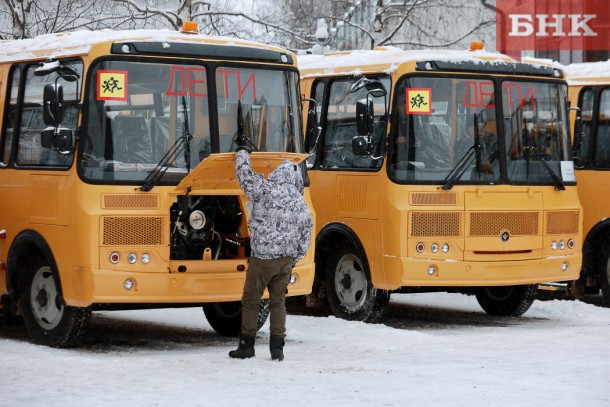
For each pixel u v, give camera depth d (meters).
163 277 13.16
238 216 13.66
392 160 15.92
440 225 15.88
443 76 16.22
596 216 18.97
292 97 14.28
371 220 16.14
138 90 13.36
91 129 13.18
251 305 12.38
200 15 29.97
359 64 16.89
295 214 12.22
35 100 14.22
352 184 16.53
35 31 27.45
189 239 13.47
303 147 14.39
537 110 16.84
